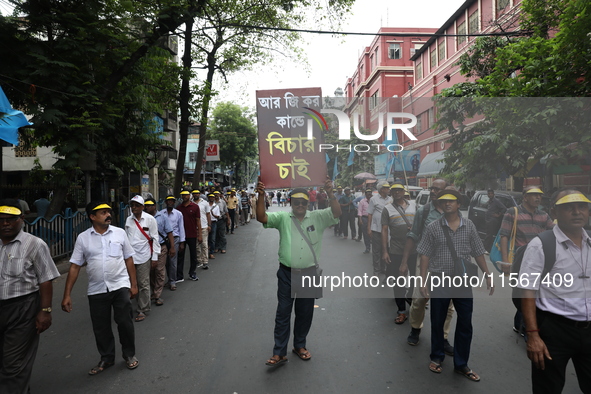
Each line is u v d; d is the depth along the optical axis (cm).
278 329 369
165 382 340
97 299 359
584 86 627
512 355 382
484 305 535
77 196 1314
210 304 563
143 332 459
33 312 299
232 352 396
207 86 1314
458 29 2012
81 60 827
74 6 827
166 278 749
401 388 322
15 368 289
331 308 534
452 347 389
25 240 300
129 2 878
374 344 413
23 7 771
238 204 1705
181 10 952
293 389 323
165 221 600
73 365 378
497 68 812
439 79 2184
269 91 364
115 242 372
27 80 736
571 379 338
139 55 926
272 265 840
